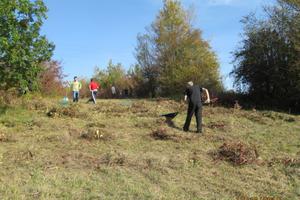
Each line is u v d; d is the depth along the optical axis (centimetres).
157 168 1087
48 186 920
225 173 1090
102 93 5344
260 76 2944
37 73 1844
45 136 1418
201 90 1641
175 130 1619
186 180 1022
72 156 1166
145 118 1853
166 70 4666
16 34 1667
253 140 1519
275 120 1956
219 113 2072
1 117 1756
